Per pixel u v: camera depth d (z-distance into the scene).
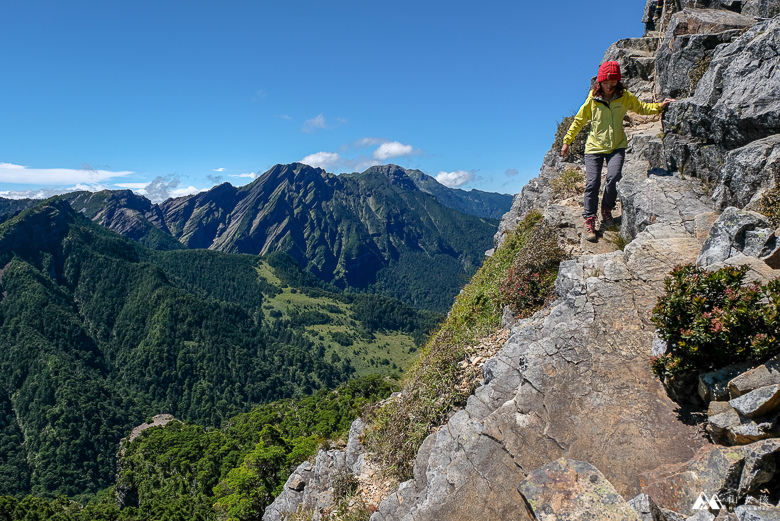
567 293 7.09
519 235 13.16
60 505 88.44
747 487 3.42
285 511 14.91
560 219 10.58
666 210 7.71
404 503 6.88
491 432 5.28
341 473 10.88
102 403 172.62
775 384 3.58
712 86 7.94
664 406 4.65
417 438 8.65
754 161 6.46
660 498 3.80
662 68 11.50
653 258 6.47
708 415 4.21
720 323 4.09
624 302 5.97
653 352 5.08
